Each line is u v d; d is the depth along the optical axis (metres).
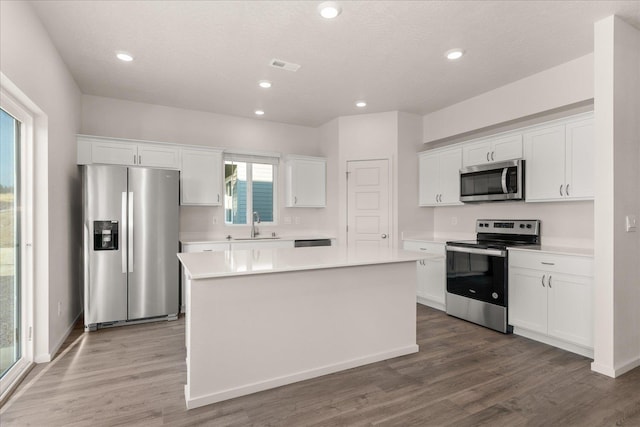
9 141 2.36
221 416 1.94
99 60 3.13
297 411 1.99
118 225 3.47
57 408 1.99
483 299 3.49
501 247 3.32
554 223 3.44
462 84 3.72
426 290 4.28
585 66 3.05
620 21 2.46
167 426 1.84
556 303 2.87
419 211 4.82
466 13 2.43
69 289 3.31
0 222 2.25
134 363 2.61
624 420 1.90
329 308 2.49
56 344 2.83
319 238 4.95
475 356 2.77
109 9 2.37
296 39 2.79
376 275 2.69
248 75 3.49
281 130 5.24
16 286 2.50
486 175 3.74
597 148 2.48
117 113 4.18
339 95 4.06
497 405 2.05
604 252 2.44
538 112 3.42
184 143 4.55
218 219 4.76
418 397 2.14
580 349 2.78
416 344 2.87
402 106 4.45
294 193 4.96
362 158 4.81
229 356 2.14
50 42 2.73
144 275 3.59
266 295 2.26
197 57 3.10
